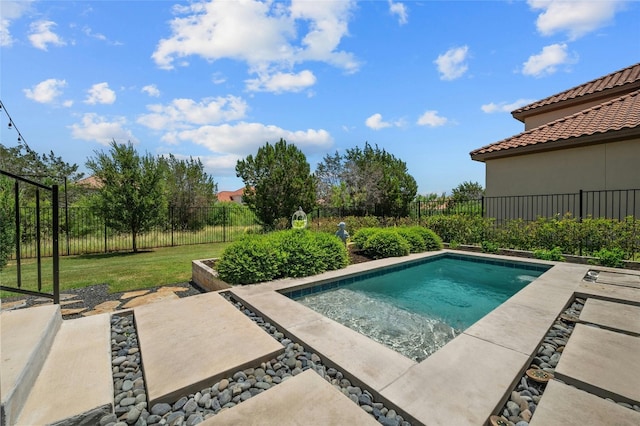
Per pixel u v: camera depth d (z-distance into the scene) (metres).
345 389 2.39
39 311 3.24
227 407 2.20
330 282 6.01
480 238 10.05
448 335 3.84
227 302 4.41
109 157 11.73
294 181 15.66
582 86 13.23
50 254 11.34
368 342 3.12
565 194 9.95
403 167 24.81
